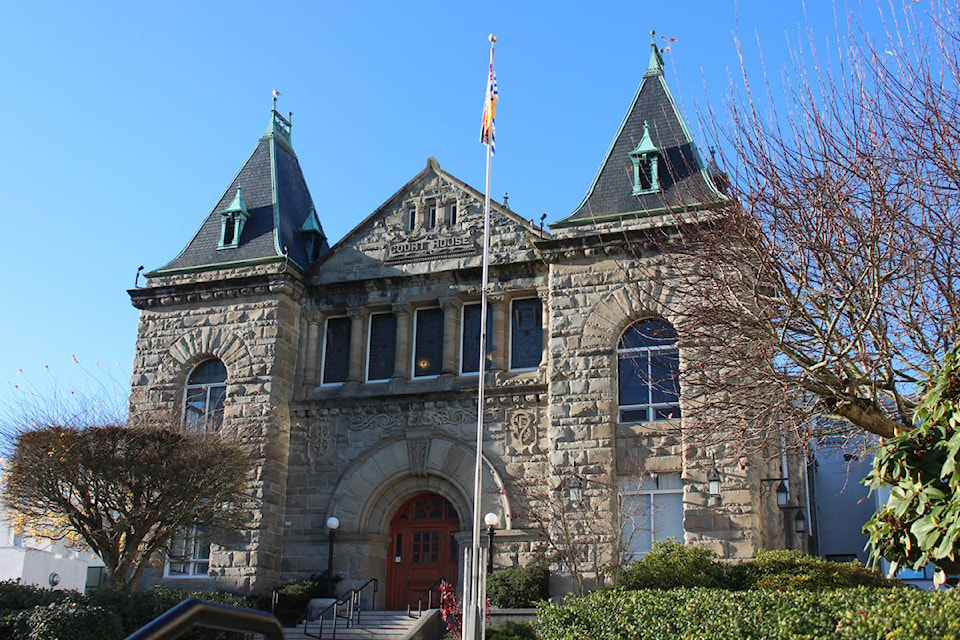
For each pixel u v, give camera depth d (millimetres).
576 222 30531
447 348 31719
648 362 28250
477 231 32469
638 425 28266
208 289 33656
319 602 29281
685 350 27219
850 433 19688
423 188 33750
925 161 17891
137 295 34469
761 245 18828
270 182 36438
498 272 31875
